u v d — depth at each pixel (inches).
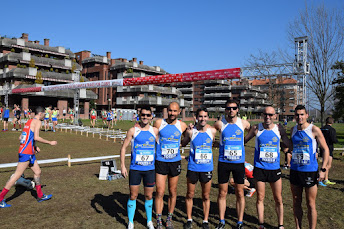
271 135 163.5
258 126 168.7
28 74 1756.9
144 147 162.9
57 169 329.7
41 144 555.2
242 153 169.0
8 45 1840.6
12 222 172.2
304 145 159.0
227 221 183.9
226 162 168.7
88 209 198.8
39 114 206.2
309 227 161.2
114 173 297.4
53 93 1765.5
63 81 1920.5
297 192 163.3
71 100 1947.6
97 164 367.9
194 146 170.1
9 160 375.9
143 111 159.5
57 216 183.9
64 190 244.2
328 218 191.9
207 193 169.9
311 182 155.9
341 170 362.9
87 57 2556.6
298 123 159.6
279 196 165.0
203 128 171.0
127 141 165.3
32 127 201.9
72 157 411.8
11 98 1729.8
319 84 588.7
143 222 178.2
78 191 242.2
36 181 210.8
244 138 176.6
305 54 580.7
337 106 863.7
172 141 167.0
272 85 916.0
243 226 174.9
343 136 956.0
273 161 163.0
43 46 2003.0
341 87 618.2
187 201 170.9
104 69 2399.1
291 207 213.3
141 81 677.9
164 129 167.5
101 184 267.3
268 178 163.9
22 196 225.5
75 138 686.5
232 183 248.8
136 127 165.2
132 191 163.2
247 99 3100.4
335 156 485.4
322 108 596.4
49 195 220.4
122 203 213.6
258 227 171.9
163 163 165.9
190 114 2696.9
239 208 169.3
